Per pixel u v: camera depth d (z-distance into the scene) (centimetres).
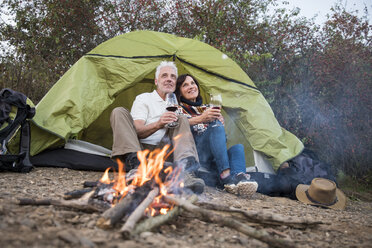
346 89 570
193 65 433
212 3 710
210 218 184
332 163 565
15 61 601
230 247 168
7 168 314
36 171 334
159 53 420
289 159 372
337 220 260
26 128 340
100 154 377
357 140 556
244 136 408
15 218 167
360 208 357
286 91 599
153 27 773
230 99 417
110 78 394
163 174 251
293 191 346
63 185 280
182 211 207
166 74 339
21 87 537
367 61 580
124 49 412
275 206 290
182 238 175
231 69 437
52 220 172
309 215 268
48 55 785
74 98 365
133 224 166
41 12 805
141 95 338
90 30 789
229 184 308
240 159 323
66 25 779
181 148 276
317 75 591
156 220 182
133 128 290
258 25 701
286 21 671
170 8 753
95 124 435
